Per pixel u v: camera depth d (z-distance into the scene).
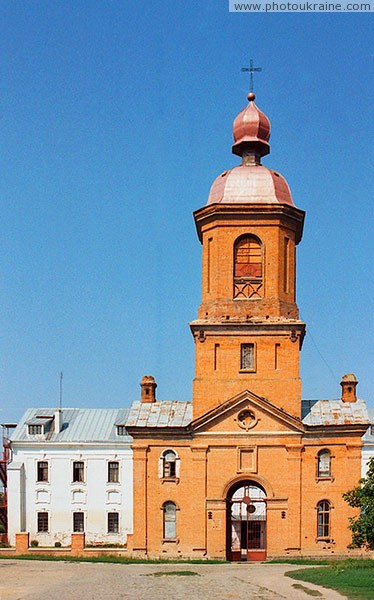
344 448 55.22
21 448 80.19
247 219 58.66
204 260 59.59
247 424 55.88
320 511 54.69
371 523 47.44
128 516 78.31
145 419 57.44
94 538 78.06
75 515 78.75
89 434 81.44
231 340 57.28
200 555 54.38
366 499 48.41
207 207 58.97
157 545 55.03
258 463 55.28
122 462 79.31
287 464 55.19
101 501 78.75
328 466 55.22
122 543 77.50
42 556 56.31
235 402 55.97
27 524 78.62
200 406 56.53
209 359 57.12
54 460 79.75
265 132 63.25
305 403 58.44
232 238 58.59
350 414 56.47
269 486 54.94
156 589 34.62
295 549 53.97
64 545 77.69
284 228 59.22
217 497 55.09
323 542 54.06
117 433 81.19
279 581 37.47
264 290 57.97
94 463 79.50
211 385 56.75
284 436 55.50
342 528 54.09
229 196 59.38
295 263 60.16
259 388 56.50
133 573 43.09
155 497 55.72
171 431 56.25
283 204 58.38
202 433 55.94
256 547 58.09
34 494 79.19
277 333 57.09
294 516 54.41
